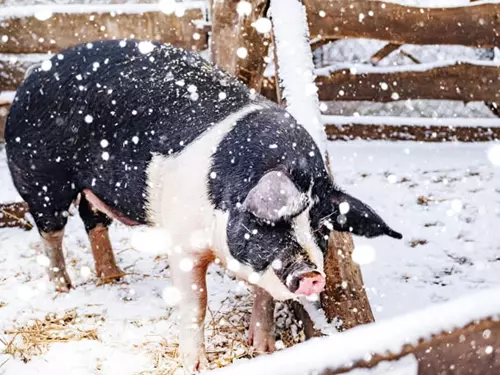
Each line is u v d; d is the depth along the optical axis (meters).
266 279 2.44
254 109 2.75
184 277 2.72
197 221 2.62
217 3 3.80
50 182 3.21
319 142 3.03
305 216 2.40
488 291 1.29
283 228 2.38
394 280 3.50
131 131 2.87
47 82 3.13
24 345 2.93
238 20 3.72
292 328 3.00
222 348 2.91
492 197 4.23
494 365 1.29
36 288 3.39
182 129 2.75
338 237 2.85
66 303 3.26
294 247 2.37
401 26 4.16
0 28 5.01
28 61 5.07
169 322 3.08
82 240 3.88
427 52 5.45
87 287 3.42
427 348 1.24
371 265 3.62
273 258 2.37
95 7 5.01
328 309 2.81
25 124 3.17
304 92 3.19
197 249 2.68
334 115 5.32
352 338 1.22
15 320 3.11
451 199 4.23
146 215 2.91
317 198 2.51
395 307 3.27
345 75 5.14
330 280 2.81
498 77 5.10
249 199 2.30
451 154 4.94
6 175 4.52
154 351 2.87
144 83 2.92
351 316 2.76
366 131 5.20
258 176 2.51
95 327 3.05
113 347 2.91
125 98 2.92
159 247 2.94
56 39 5.04
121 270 3.54
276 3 3.53
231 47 3.82
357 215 2.52
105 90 2.97
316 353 1.20
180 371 2.76
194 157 2.67
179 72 2.92
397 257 3.69
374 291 3.40
